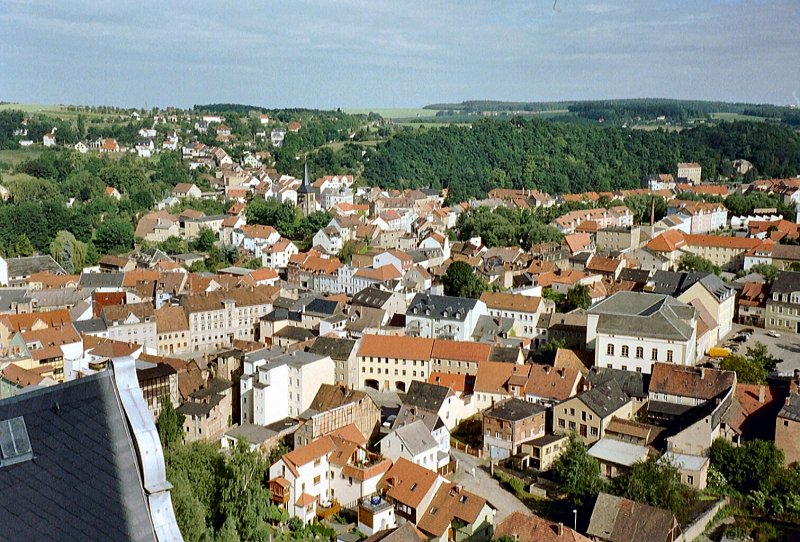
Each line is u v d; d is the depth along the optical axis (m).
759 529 115.38
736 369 160.62
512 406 149.88
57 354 178.00
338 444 131.38
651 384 153.38
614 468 132.12
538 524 104.69
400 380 179.62
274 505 117.75
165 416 126.56
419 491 118.44
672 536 106.94
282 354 169.50
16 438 25.45
